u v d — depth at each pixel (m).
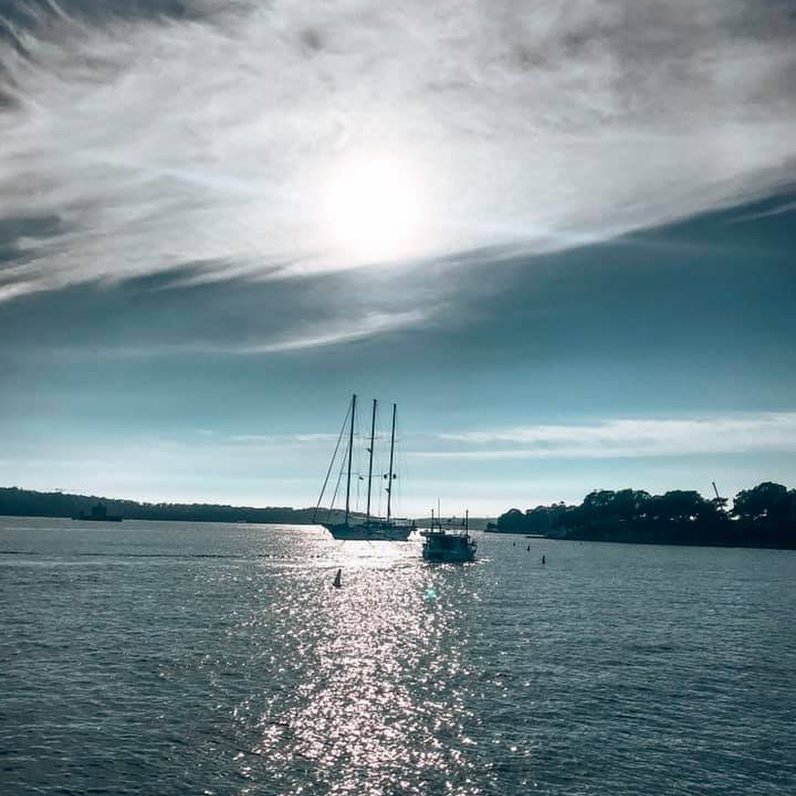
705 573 176.00
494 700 48.03
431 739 40.25
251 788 33.44
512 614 90.19
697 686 53.44
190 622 76.62
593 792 33.94
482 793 33.53
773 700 50.06
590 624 83.06
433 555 180.38
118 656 58.44
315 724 42.22
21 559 160.75
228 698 46.84
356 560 191.38
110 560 165.50
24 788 32.88
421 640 69.62
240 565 162.75
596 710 46.38
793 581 156.25
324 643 66.56
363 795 33.09
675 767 37.16
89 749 37.47
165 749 37.72
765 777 36.28
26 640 64.44
